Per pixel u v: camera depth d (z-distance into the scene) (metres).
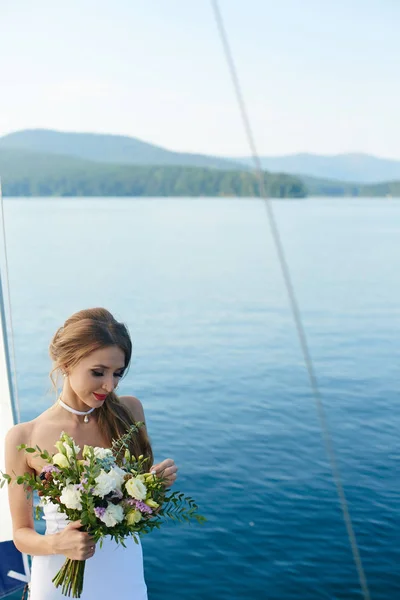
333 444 10.57
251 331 20.16
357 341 18.98
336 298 26.42
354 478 9.23
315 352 17.47
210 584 6.62
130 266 34.44
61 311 23.14
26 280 29.72
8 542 2.52
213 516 8.00
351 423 11.66
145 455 2.13
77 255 38.53
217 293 27.00
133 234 51.72
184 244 45.72
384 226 66.44
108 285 28.42
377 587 6.58
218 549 7.24
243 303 25.00
